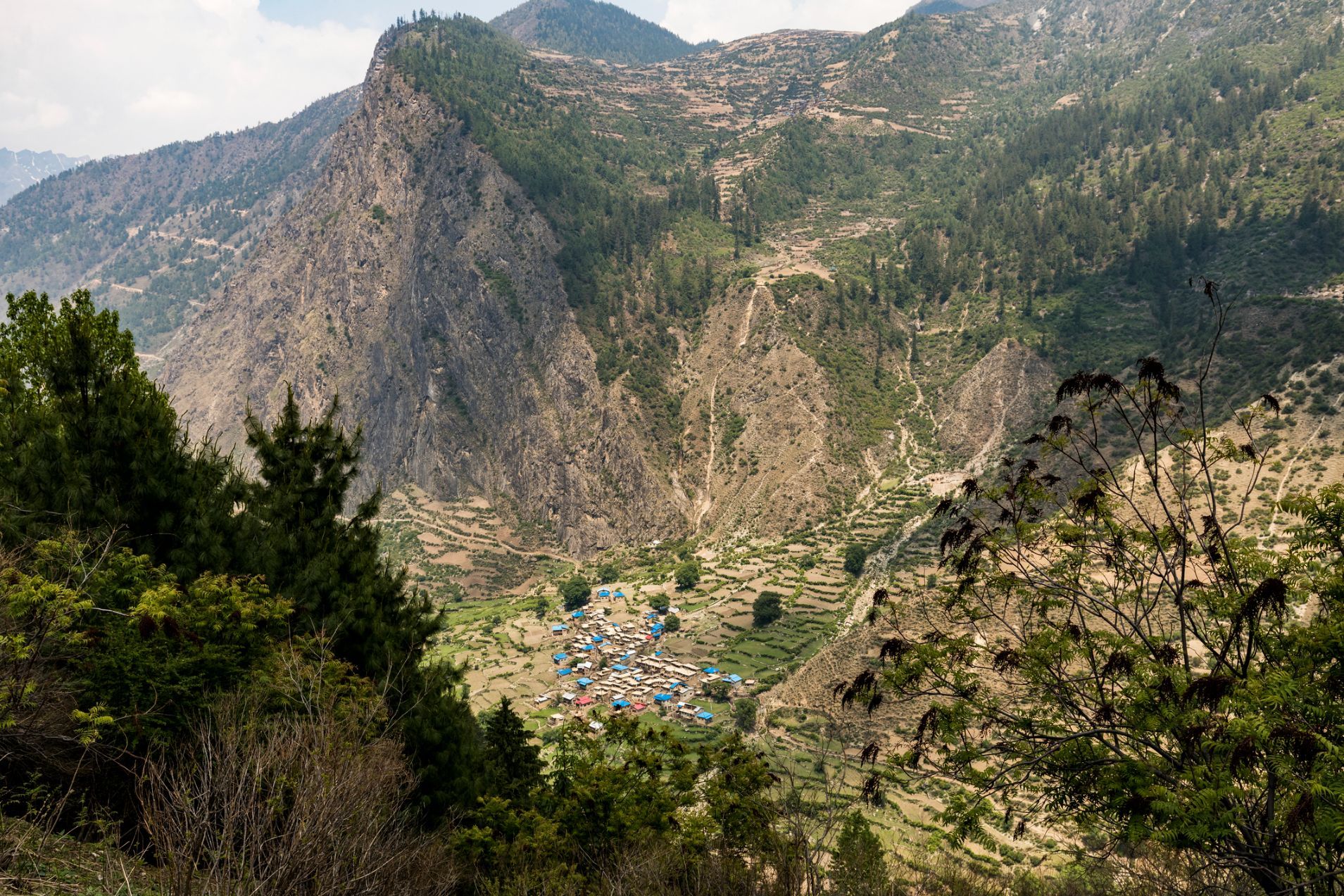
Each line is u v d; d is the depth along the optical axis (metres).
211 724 19.44
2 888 14.59
